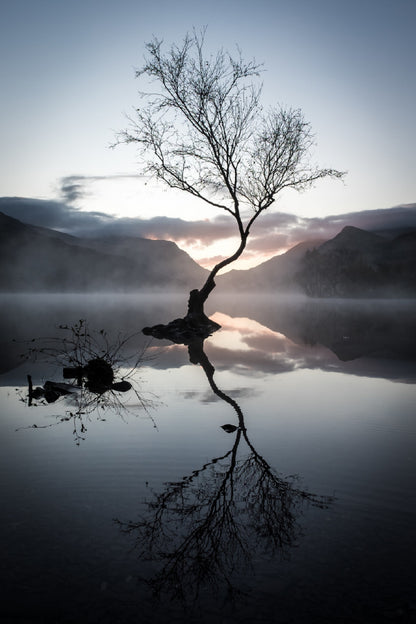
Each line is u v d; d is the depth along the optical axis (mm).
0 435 7145
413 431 7355
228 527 4316
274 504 4766
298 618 3111
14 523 4367
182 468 5777
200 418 8203
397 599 3291
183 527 4305
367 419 8109
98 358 12477
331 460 6051
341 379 12148
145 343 21469
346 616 3121
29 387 10219
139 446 6594
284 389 10859
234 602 3277
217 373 13180
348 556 3838
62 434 7199
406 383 11539
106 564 3727
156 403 9422
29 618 3102
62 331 25734
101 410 8812
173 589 3412
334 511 4621
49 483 5297
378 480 5379
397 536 4145
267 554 3871
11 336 22750
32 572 3605
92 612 3170
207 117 28469
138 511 4621
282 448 6543
